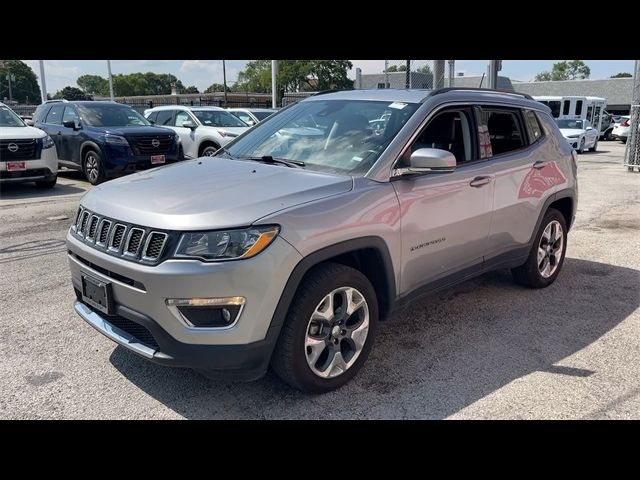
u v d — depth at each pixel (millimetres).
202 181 3434
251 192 3156
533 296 5074
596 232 7723
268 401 3246
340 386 3385
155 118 14984
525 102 4969
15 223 7836
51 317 4449
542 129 5078
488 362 3771
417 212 3643
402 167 3611
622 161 19203
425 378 3537
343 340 3393
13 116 10992
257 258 2826
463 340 4117
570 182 5305
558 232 5305
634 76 15008
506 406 3223
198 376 3525
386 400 3270
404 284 3678
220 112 14531
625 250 6750
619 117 35625
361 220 3256
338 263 3297
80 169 11844
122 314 3025
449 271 4062
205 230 2814
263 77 84438
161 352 2922
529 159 4750
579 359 3838
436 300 4953
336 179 3402
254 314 2863
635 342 4121
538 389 3420
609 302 4945
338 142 3869
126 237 2980
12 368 3605
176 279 2762
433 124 3943
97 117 12016
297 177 3441
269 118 4703
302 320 3064
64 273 5578
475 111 4312
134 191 3328
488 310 4723
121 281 3004
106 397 3271
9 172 10109
